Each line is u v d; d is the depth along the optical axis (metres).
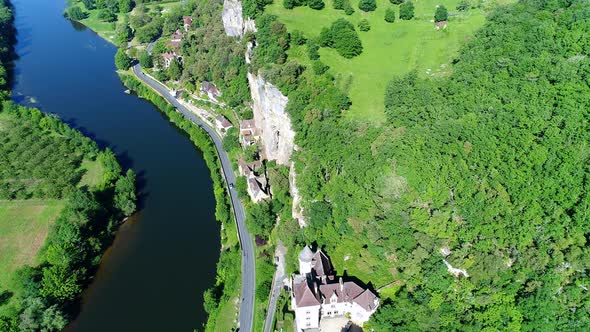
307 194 185.50
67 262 182.38
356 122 196.75
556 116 165.50
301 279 156.38
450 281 147.38
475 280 144.75
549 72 182.50
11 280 181.38
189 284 185.50
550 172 151.00
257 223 195.00
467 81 193.88
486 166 160.00
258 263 186.38
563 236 143.38
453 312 140.75
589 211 139.75
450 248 155.12
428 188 159.88
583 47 189.00
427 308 142.38
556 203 147.62
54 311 167.38
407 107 193.50
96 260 194.38
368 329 147.88
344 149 185.75
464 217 156.38
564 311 133.62
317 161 191.38
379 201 164.50
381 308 144.25
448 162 162.25
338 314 154.38
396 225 159.50
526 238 146.00
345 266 164.25
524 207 150.38
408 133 176.38
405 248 157.88
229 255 190.88
